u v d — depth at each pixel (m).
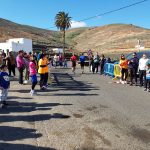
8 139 7.38
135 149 6.73
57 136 7.61
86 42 169.25
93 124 8.67
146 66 15.61
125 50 98.06
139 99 12.71
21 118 9.34
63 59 39.25
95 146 6.91
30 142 7.17
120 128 8.29
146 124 8.69
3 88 10.92
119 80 20.27
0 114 9.85
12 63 20.72
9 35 131.62
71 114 9.85
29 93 14.09
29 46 56.44
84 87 16.61
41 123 8.77
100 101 12.20
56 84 17.84
